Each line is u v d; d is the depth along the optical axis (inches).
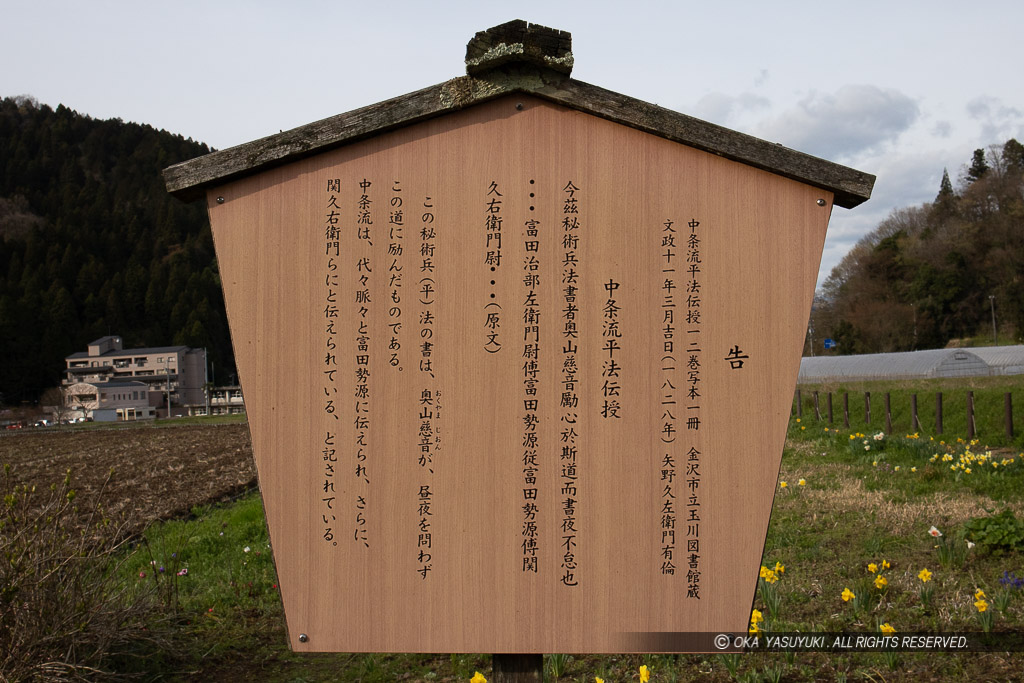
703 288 115.6
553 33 114.7
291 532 117.3
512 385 116.7
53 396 2516.0
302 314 119.0
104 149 4490.7
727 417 114.6
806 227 114.6
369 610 116.5
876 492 303.9
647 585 114.7
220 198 120.1
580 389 116.0
